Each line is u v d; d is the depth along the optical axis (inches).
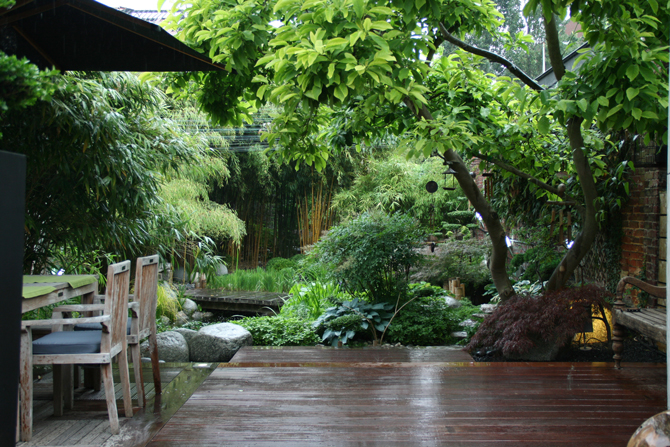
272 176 406.3
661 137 114.3
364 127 164.9
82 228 152.3
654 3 104.4
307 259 289.4
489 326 150.6
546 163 176.7
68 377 105.0
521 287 214.2
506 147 160.7
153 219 186.5
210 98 150.6
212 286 334.6
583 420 97.0
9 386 43.8
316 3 96.1
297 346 168.9
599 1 104.3
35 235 143.8
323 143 170.9
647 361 142.5
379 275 201.3
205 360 164.6
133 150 153.8
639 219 162.9
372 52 102.8
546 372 129.6
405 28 117.3
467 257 276.7
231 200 418.3
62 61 116.8
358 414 100.3
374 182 417.1
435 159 400.8
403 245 199.5
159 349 160.9
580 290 143.9
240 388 117.0
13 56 39.7
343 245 202.5
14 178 43.9
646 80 102.6
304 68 101.2
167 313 234.8
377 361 144.8
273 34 124.3
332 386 118.5
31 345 89.4
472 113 157.5
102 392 117.5
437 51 145.2
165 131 175.9
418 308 194.7
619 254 173.3
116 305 96.7
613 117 111.6
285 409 103.0
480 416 99.0
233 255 405.7
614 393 112.7
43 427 95.2
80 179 141.0
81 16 95.5
